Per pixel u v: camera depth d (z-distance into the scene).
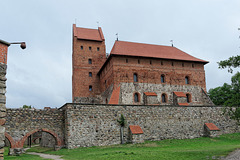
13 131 25.56
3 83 11.19
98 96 51.69
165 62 45.69
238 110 23.89
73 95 52.53
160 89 43.94
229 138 33.50
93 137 28.58
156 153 20.22
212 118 36.25
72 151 25.31
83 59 52.81
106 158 18.44
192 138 33.84
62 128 28.48
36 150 34.00
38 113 27.44
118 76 41.38
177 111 34.22
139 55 43.25
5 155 25.28
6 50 11.64
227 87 58.75
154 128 32.12
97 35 56.91
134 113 31.50
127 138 30.34
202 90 47.12
